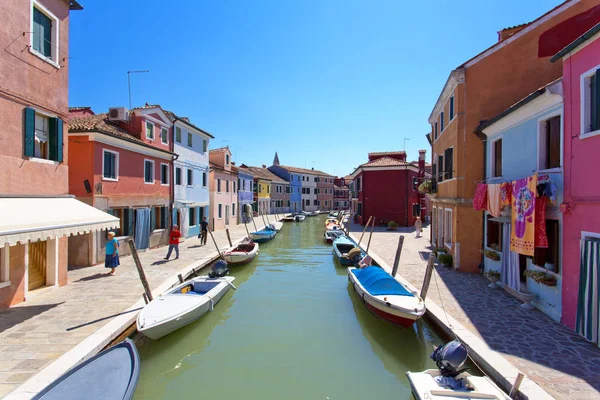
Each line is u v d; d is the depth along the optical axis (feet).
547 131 26.30
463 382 16.33
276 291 38.68
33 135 28.30
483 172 38.58
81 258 42.37
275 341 25.88
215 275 36.32
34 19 29.09
